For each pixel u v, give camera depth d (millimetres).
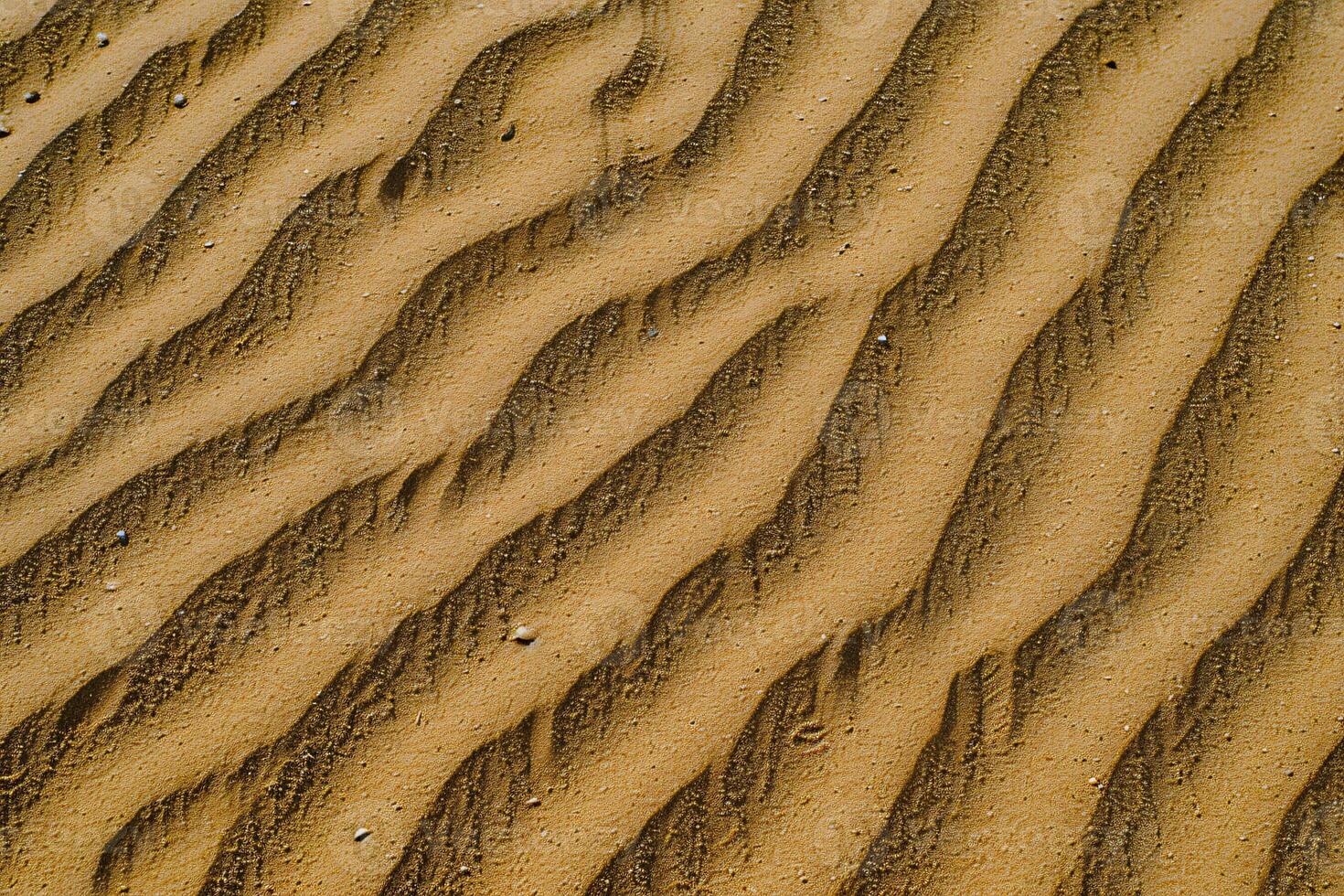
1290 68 2197
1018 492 2119
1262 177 2172
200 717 2090
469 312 2133
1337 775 2100
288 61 2170
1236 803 2098
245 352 2127
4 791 2080
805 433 2121
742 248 2145
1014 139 2168
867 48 2186
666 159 2158
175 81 2166
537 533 2107
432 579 2102
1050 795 2094
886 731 2094
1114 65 2191
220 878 2076
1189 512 2123
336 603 2100
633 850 2082
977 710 2098
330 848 2080
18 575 2100
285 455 2115
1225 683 2107
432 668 2096
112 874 2072
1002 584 2109
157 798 2080
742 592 2105
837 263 2145
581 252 2143
